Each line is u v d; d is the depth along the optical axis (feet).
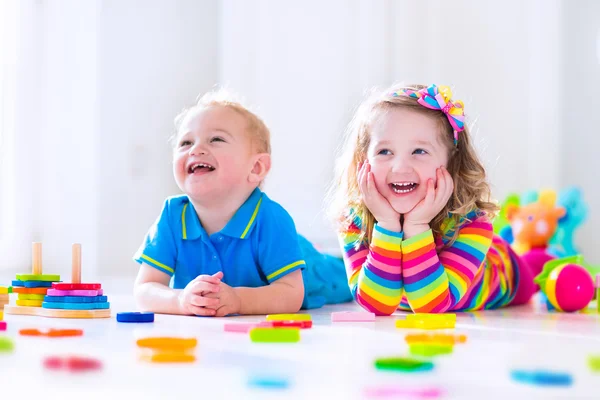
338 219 5.59
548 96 12.34
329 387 2.42
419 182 5.07
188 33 12.07
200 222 5.52
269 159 5.63
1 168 10.68
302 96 11.96
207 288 4.86
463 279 5.23
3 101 10.64
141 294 5.24
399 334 3.97
